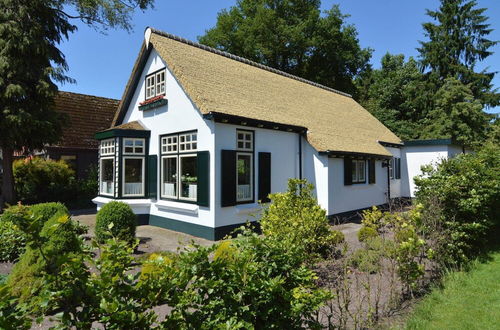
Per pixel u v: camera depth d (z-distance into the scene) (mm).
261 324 2486
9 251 6559
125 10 19844
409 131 28625
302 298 2605
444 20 33562
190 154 10172
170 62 10422
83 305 1931
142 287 2057
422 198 7086
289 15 31766
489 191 6996
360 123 17672
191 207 9812
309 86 18500
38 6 15000
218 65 12438
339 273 5277
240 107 10242
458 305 4520
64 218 2033
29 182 16328
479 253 6988
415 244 4891
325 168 11664
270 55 29562
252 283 2383
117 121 13656
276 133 11242
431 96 31219
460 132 24719
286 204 6289
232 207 9617
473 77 31750
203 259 2338
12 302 1685
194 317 2172
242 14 32781
